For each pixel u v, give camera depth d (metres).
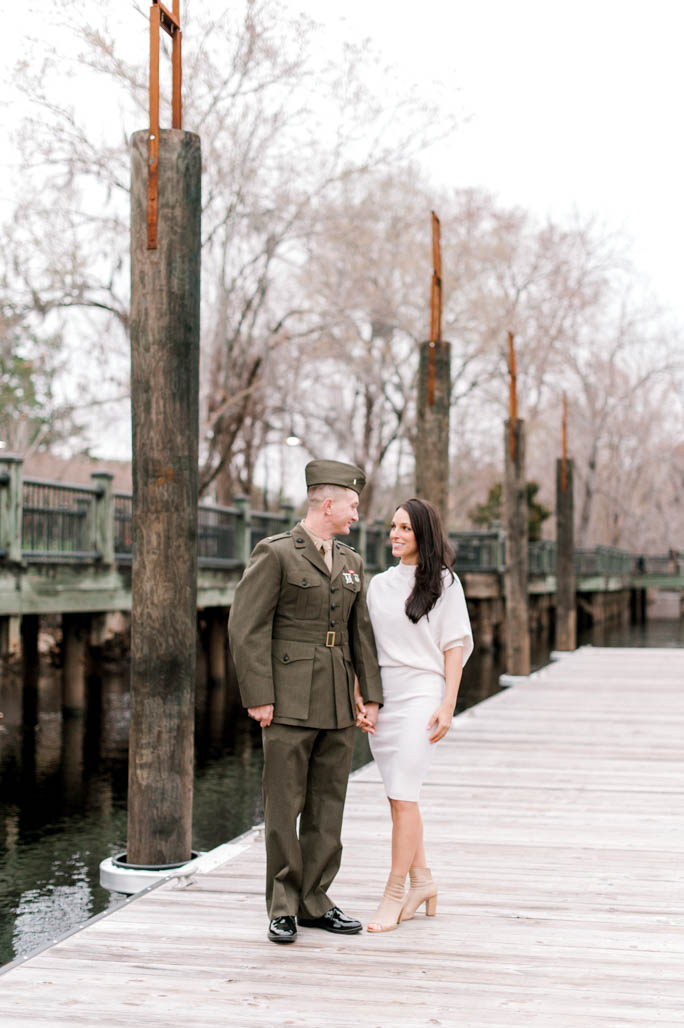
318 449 29.03
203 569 14.45
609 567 39.69
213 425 21.28
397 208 24.98
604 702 11.68
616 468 49.38
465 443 36.66
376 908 4.26
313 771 3.91
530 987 3.43
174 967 3.55
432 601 3.82
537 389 34.97
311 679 3.73
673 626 42.25
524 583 14.85
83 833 8.05
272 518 17.47
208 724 13.93
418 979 3.48
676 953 3.78
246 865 4.91
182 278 5.02
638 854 5.25
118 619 17.97
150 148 4.98
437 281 10.08
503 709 11.12
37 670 15.70
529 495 39.06
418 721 3.86
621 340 41.66
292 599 3.75
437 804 6.46
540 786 7.03
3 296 19.05
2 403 25.53
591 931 4.02
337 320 24.19
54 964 3.58
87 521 11.89
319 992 3.35
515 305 31.72
